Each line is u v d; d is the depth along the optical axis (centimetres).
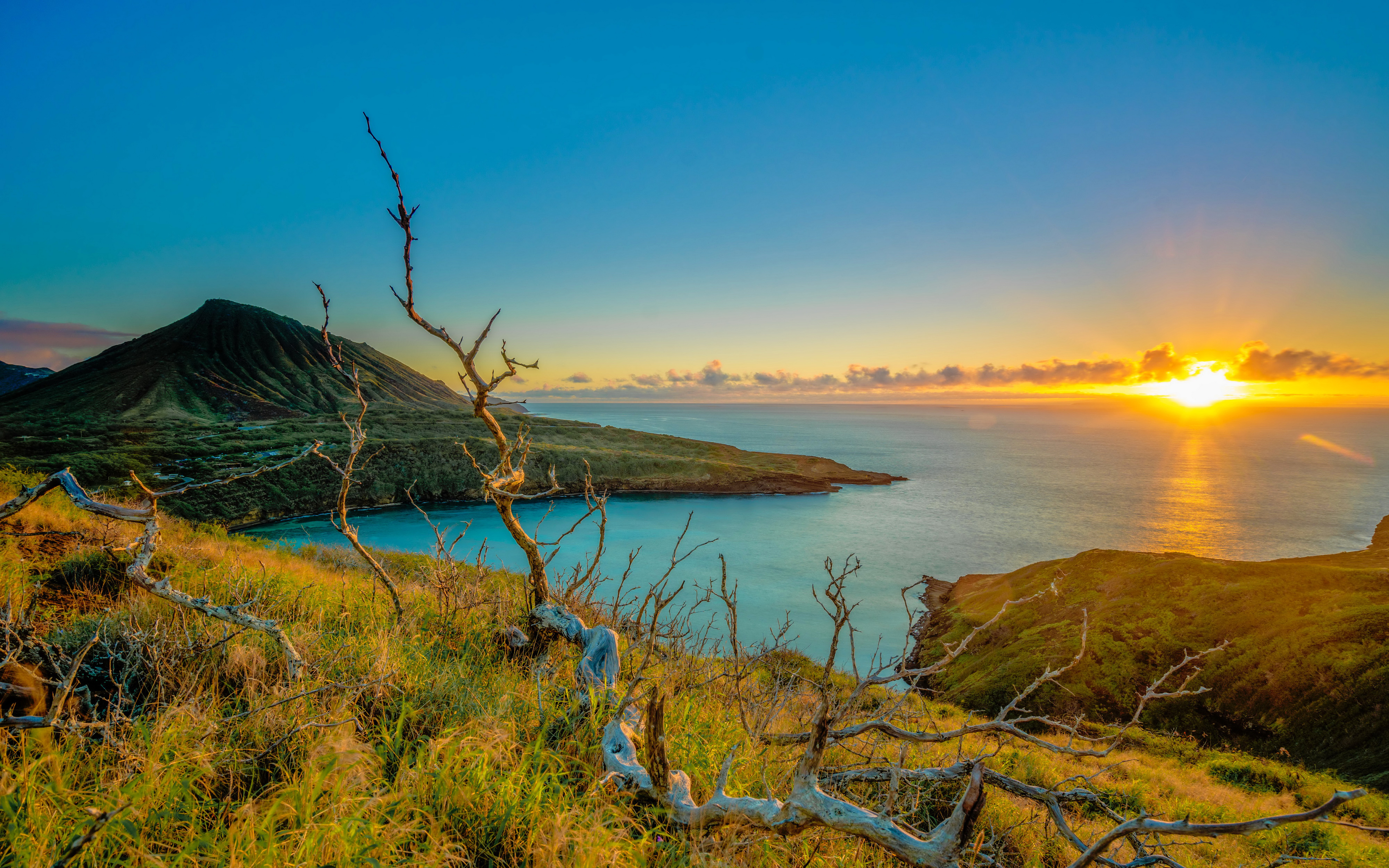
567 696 408
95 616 423
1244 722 3350
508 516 498
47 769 241
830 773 376
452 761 281
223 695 346
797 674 513
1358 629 3494
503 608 559
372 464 10131
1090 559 5206
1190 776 1694
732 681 504
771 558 8225
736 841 267
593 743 343
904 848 218
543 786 281
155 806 237
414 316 400
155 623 390
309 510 9006
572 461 13088
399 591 641
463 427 14612
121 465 8700
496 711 358
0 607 322
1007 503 15300
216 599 524
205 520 7550
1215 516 14638
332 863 215
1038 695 3641
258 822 233
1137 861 301
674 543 8550
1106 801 691
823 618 5466
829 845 324
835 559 8356
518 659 512
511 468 520
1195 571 4475
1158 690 3631
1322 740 3081
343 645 419
